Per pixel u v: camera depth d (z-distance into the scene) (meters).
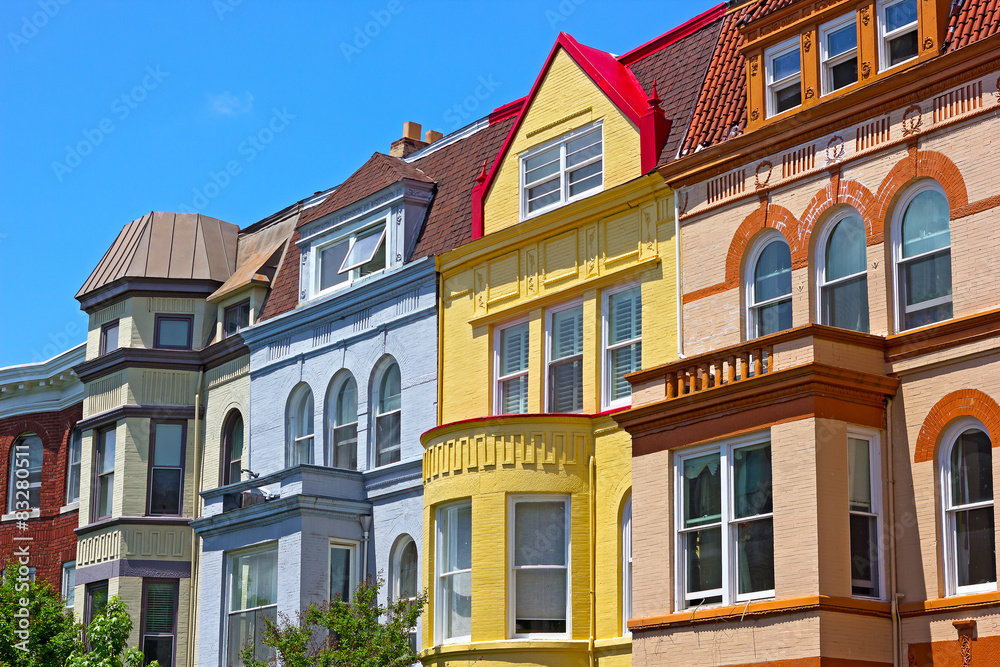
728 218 27.50
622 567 27.92
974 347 22.83
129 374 41.19
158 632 39.28
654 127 29.64
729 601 23.77
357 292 36.00
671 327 28.34
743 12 29.77
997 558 21.92
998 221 22.94
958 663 21.95
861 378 23.41
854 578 22.94
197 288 41.66
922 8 24.73
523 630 28.44
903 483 23.36
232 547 35.50
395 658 29.27
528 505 29.00
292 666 29.38
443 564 30.08
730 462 24.30
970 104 23.67
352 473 34.53
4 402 46.81
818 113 25.91
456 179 35.50
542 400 30.88
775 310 26.48
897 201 24.66
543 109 32.53
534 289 31.52
